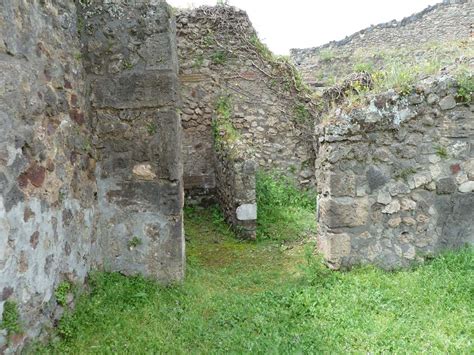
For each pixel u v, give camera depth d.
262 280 4.24
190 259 4.81
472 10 13.70
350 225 4.16
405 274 3.92
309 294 3.54
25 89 2.61
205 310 3.42
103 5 3.71
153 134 3.80
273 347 2.72
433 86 4.17
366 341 2.78
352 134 4.12
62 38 3.30
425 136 4.20
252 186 5.86
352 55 13.48
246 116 8.12
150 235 3.86
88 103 3.73
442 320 3.00
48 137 2.91
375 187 4.18
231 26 8.04
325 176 4.34
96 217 3.76
